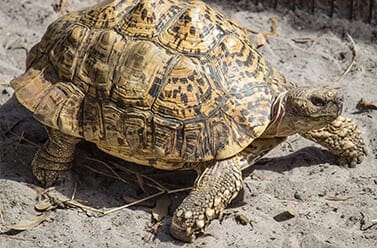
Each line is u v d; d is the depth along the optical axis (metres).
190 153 7.60
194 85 7.68
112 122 7.74
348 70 10.91
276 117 7.91
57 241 7.66
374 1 11.71
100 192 8.34
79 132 7.89
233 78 7.86
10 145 9.01
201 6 8.18
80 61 8.03
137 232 7.79
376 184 8.63
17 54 10.95
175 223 7.55
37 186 8.34
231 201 8.23
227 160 7.75
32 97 8.09
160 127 7.61
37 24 11.66
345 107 10.02
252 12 12.15
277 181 8.55
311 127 8.01
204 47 7.86
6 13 11.79
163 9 8.03
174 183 8.48
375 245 7.70
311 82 10.58
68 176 8.34
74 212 8.02
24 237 7.71
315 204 8.28
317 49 11.37
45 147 8.27
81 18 8.38
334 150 8.84
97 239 7.68
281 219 8.04
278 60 11.08
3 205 8.05
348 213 8.13
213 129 7.63
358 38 11.59
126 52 7.84
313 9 12.07
